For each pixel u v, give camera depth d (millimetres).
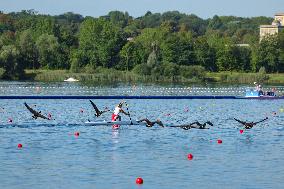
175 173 66375
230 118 129750
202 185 61281
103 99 177500
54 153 76938
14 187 59344
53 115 127000
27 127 101812
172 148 82438
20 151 77938
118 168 68375
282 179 64250
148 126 95625
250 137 95062
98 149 80375
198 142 88438
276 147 85000
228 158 75625
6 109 138000
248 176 65500
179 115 134250
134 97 181125
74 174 65062
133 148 81750
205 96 189375
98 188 59438
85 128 101625
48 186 59938
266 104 175125
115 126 104812
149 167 69188
